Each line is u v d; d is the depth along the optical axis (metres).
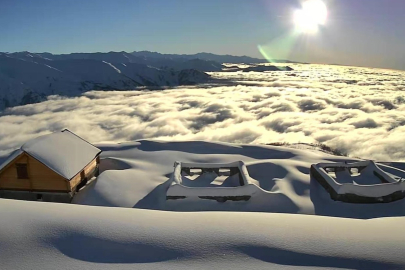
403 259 6.27
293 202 13.61
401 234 7.36
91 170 16.86
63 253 6.46
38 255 6.33
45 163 14.02
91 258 6.33
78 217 7.95
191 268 6.02
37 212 8.05
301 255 6.48
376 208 13.26
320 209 13.35
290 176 16.16
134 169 17.95
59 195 14.40
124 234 7.20
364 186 13.61
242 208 13.30
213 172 16.52
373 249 6.65
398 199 13.56
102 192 14.77
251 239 7.07
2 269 5.87
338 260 6.30
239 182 15.62
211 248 6.71
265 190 15.15
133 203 13.90
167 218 8.30
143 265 6.11
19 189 14.53
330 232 7.49
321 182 15.28
